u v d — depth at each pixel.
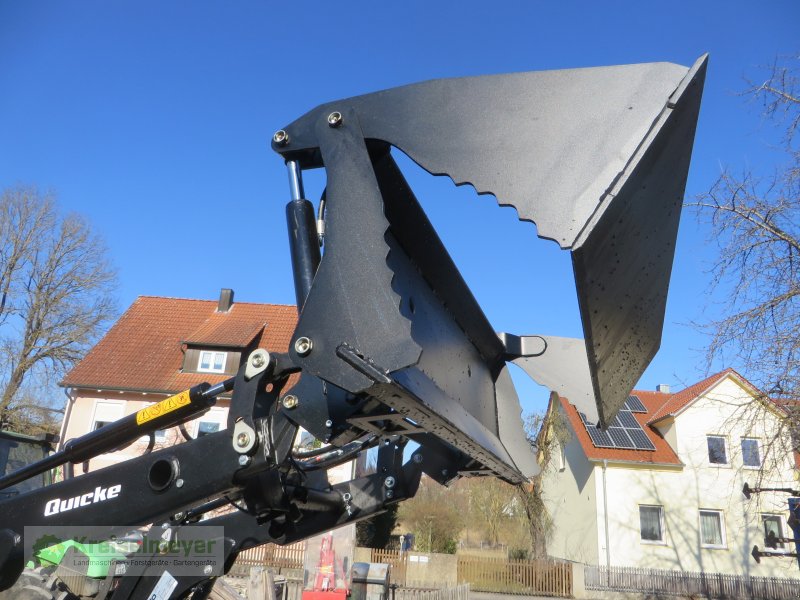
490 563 18.59
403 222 1.79
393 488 2.60
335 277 1.36
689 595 18.22
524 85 1.39
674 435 21.00
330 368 1.30
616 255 1.38
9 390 24.59
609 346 1.58
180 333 22.64
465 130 1.39
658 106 1.28
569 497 23.02
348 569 7.91
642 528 20.02
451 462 2.54
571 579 18.20
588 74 1.36
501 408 2.46
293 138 1.65
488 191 1.33
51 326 25.66
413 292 1.77
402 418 1.52
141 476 1.57
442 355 1.88
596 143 1.29
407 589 11.84
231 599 5.93
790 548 19.17
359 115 1.52
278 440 1.52
